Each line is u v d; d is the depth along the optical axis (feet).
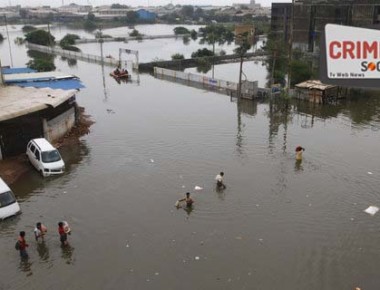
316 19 246.47
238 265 54.75
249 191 76.23
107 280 52.01
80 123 120.16
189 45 430.61
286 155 94.79
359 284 50.96
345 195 74.49
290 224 64.85
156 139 106.83
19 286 51.06
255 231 62.90
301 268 54.08
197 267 54.39
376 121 124.26
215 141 104.99
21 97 106.42
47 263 55.52
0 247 59.26
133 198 73.97
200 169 86.69
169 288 50.31
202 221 65.87
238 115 131.85
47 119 101.14
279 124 121.19
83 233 62.75
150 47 406.00
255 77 221.87
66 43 364.38
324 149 98.68
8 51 350.84
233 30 474.49
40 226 59.98
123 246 59.26
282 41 250.57
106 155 95.66
